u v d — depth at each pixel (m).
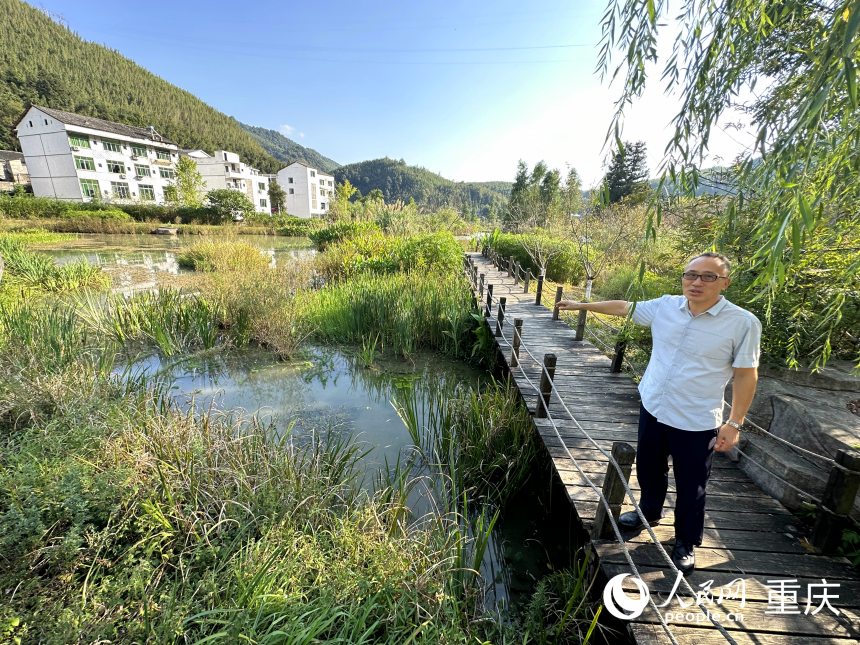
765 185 1.36
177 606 1.82
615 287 8.99
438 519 2.68
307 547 2.29
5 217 24.00
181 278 10.77
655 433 2.01
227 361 6.17
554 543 2.96
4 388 3.57
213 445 3.04
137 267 13.40
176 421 3.25
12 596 1.69
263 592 1.97
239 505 2.48
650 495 2.20
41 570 1.98
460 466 3.53
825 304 2.55
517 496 3.43
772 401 2.87
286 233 28.97
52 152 33.12
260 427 3.52
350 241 13.05
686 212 4.02
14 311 5.66
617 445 2.06
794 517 2.45
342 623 1.99
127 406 3.58
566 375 4.73
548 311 8.03
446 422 4.01
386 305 7.21
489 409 3.92
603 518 2.21
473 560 2.56
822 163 1.30
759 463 2.77
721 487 2.73
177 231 26.39
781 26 1.56
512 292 9.95
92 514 2.23
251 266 11.22
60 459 2.60
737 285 3.17
